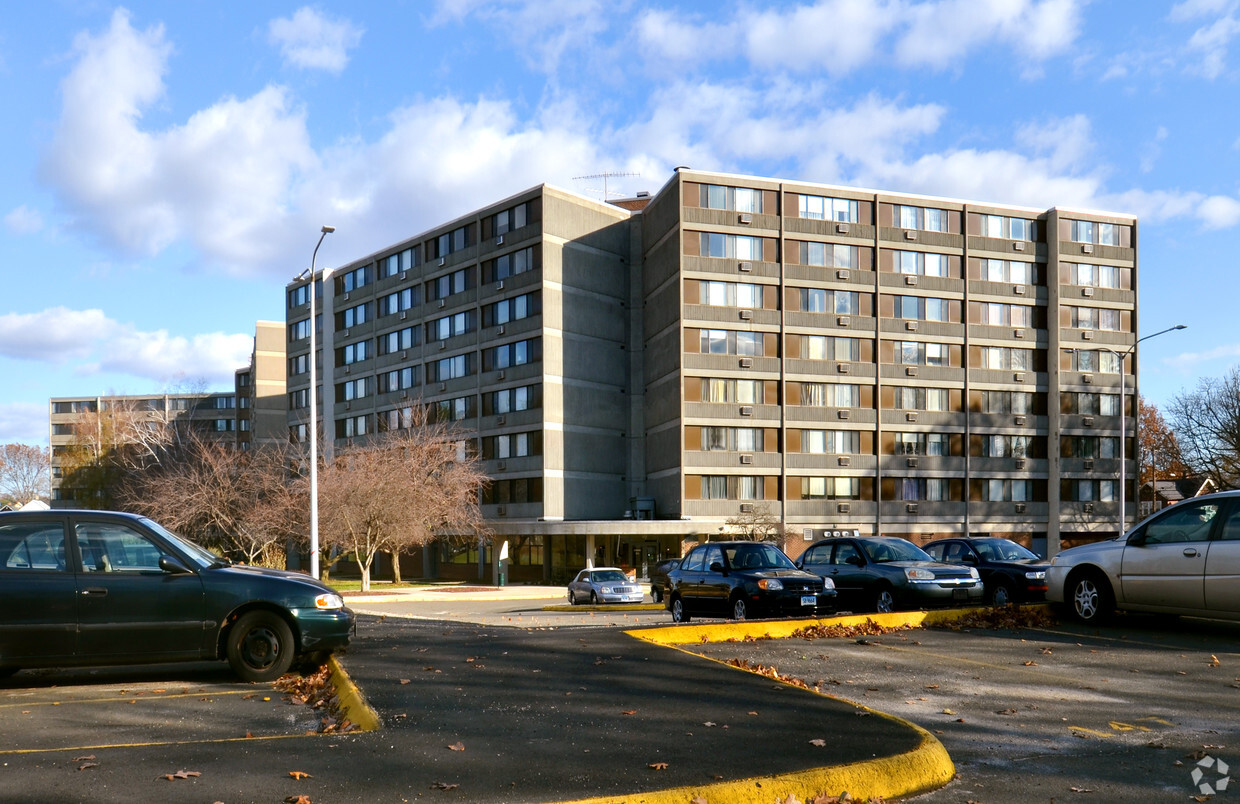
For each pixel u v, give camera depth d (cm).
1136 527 1438
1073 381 6794
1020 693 945
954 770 673
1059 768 690
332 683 929
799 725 735
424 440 5419
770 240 6297
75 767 616
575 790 573
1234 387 6028
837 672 1048
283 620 988
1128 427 6950
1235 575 1273
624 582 3525
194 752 655
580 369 6581
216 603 967
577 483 6500
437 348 7169
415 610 3325
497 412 6681
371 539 4619
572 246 6588
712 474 6091
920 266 6562
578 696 840
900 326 6488
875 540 2031
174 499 5044
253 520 4756
